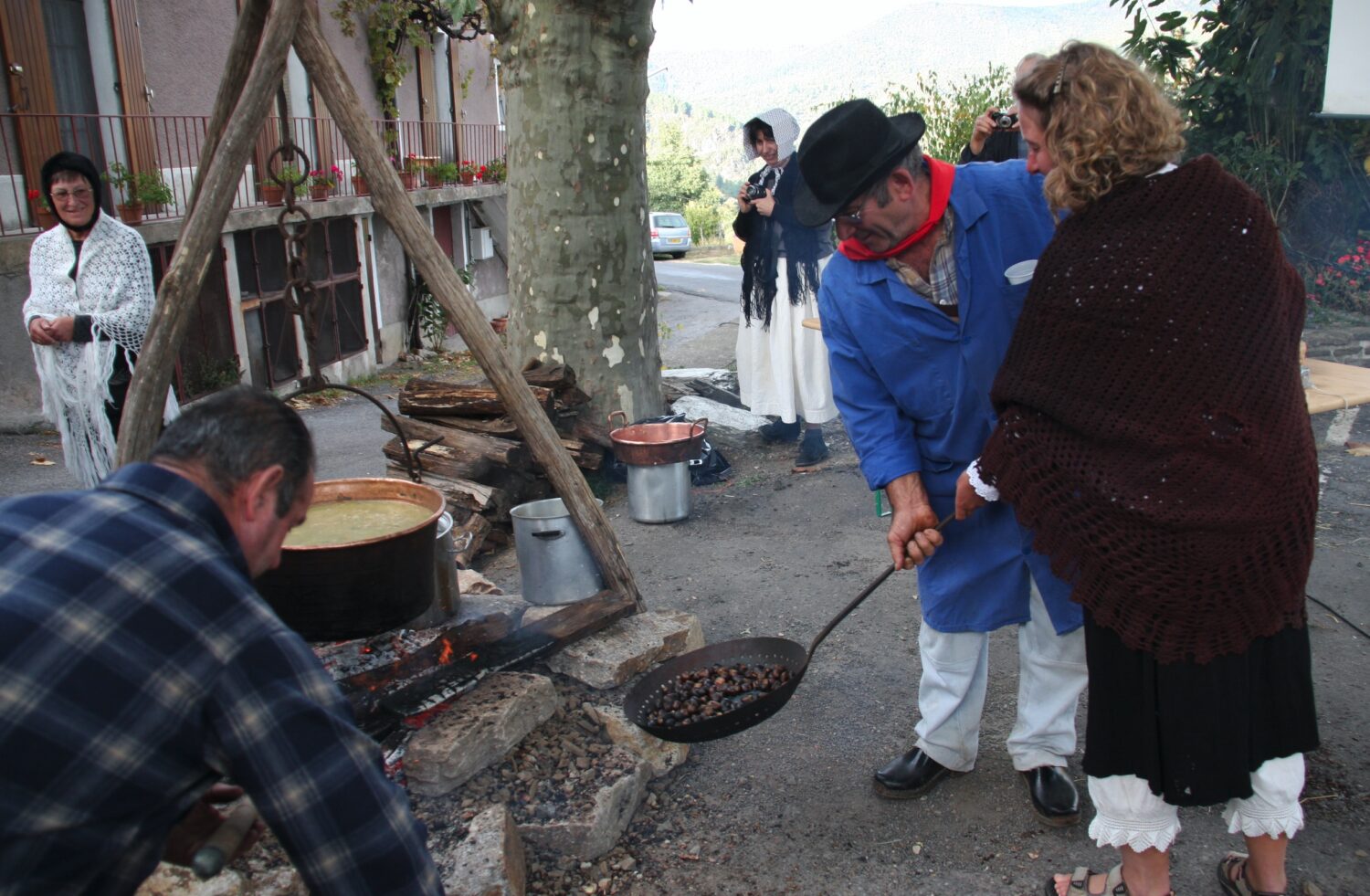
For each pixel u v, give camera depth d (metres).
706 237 48.66
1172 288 1.92
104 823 1.33
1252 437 1.92
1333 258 8.95
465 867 2.41
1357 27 7.77
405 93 15.38
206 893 2.24
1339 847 2.64
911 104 10.47
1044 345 2.07
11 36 8.27
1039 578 2.62
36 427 8.59
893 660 3.82
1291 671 2.10
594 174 6.20
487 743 2.88
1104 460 2.03
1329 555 4.44
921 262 2.55
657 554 5.08
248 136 2.76
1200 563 1.96
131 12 9.44
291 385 11.30
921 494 2.66
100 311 4.46
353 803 1.43
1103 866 2.66
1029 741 2.83
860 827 2.88
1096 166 1.98
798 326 6.15
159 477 1.46
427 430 5.50
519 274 6.45
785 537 5.20
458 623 3.45
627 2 6.02
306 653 1.45
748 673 2.95
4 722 1.28
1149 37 9.34
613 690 3.29
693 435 5.51
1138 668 2.12
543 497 5.58
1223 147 9.06
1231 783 2.06
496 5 6.16
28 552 1.34
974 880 2.65
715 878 2.72
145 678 1.32
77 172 4.42
